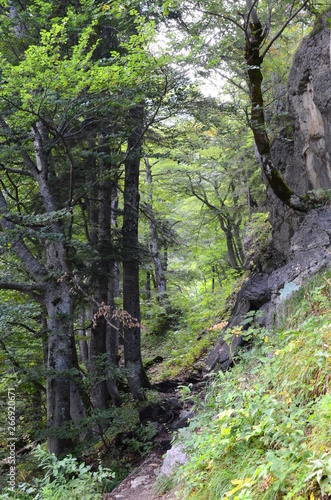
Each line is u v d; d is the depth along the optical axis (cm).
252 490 336
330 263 682
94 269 1238
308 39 855
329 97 782
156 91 1031
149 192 2044
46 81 847
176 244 1656
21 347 1307
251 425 410
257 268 1059
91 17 979
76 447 981
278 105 1084
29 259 1089
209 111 1157
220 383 593
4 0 1048
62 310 1057
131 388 1252
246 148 1772
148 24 858
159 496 536
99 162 1276
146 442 938
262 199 1841
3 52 1133
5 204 1119
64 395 1014
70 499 566
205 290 2566
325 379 389
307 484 298
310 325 481
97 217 1453
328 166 832
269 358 535
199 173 1984
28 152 1242
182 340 1803
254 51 841
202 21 871
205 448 441
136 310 1326
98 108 1014
